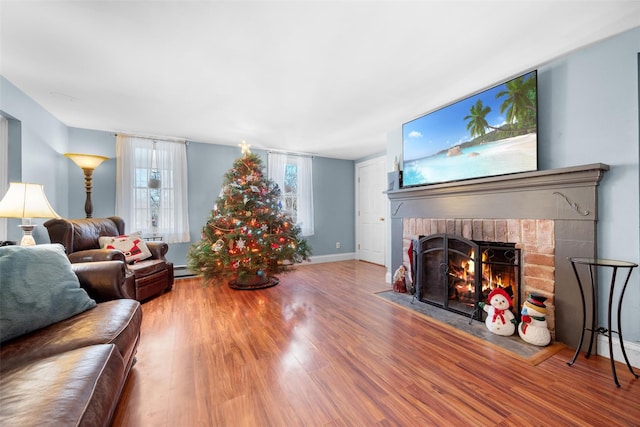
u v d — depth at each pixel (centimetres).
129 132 373
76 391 82
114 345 116
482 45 186
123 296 173
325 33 173
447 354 183
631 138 170
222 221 349
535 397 139
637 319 168
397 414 128
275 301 296
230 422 123
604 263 155
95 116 312
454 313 256
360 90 254
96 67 211
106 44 183
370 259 540
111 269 170
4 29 166
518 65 212
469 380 154
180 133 381
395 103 283
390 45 186
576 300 188
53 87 243
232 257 327
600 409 130
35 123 271
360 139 416
